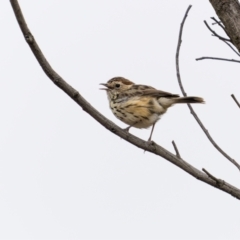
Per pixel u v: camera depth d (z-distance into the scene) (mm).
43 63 9398
